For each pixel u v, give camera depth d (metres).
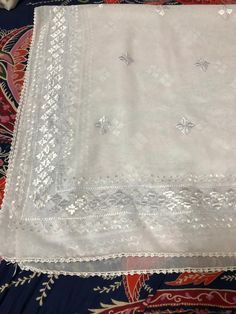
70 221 0.85
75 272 0.81
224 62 1.08
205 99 1.01
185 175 0.89
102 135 0.95
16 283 0.81
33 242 0.83
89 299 0.79
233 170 0.89
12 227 0.85
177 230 0.83
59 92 1.04
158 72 1.06
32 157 0.94
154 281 0.81
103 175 0.89
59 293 0.80
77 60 1.09
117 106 1.00
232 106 0.99
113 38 1.13
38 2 1.39
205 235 0.83
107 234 0.83
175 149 0.93
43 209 0.86
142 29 1.15
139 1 1.39
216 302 0.79
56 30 1.17
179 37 1.13
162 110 0.99
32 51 1.15
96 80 1.04
